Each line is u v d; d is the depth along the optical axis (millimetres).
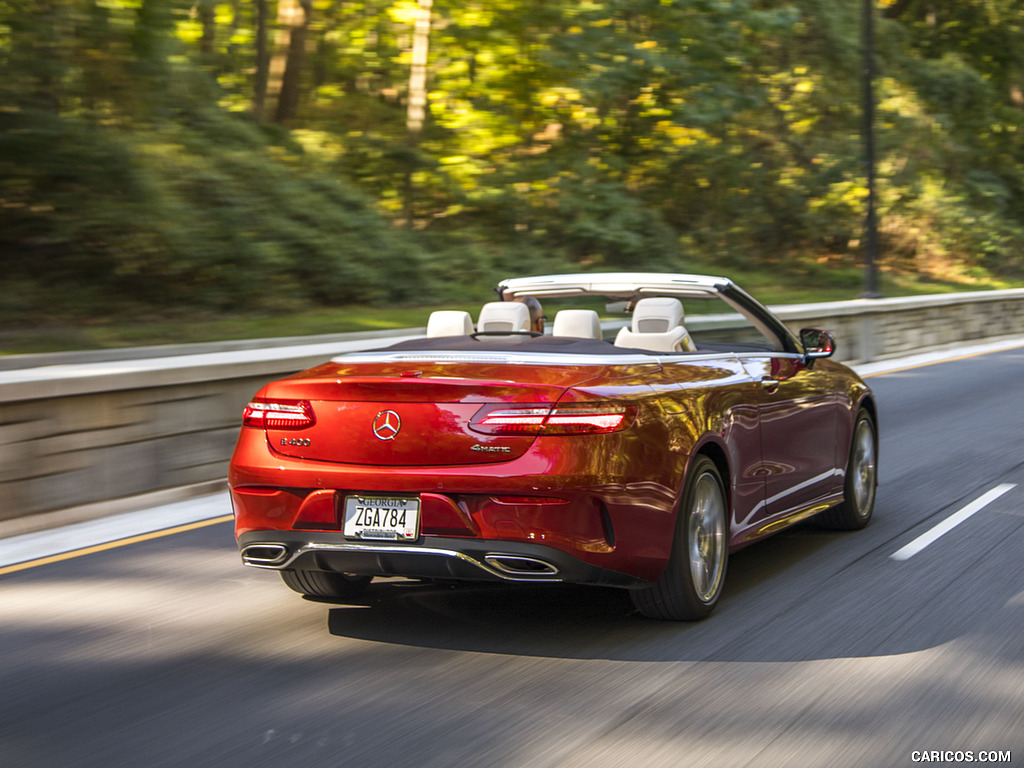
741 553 6301
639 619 4949
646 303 5492
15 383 6797
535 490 4219
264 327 18750
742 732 3596
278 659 4438
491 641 4645
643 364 4789
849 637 4641
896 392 14656
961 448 9930
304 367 9273
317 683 4133
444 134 28969
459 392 4344
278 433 4609
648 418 4512
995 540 6418
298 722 3729
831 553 6223
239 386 8648
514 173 28891
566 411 4285
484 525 4266
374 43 29812
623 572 4422
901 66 42594
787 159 37875
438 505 4297
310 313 20672
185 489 8086
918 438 10578
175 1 18531
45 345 15523
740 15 27312
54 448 7094
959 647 4484
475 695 3977
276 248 20594
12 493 6836
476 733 3607
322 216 22797
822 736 3557
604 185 30000
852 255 39469
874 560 6023
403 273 23297
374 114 31203
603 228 29359
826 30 36406
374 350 5148
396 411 4402
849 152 38062
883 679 4109
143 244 18391
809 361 6395
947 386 15312
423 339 5379
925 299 21141
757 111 35594
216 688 4094
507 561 4285
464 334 5730
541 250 28453
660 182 34594
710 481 4965
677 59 27281
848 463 6684
